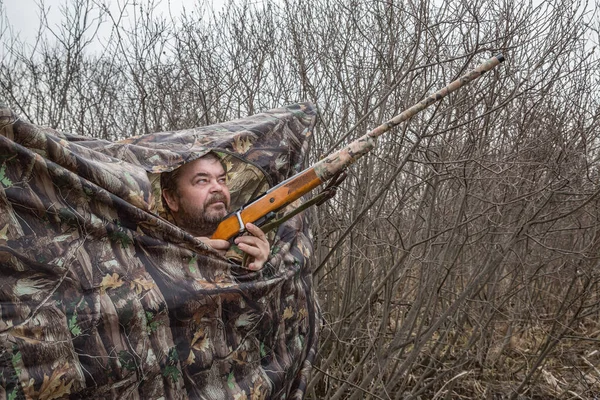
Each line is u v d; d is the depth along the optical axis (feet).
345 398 15.39
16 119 5.62
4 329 5.32
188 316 6.83
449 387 15.29
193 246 7.16
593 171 15.12
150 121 17.72
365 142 7.88
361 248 14.17
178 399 6.63
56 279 5.74
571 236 18.35
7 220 5.56
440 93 7.74
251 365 7.79
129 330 6.20
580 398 16.14
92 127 17.84
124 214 6.45
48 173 5.82
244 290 7.65
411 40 13.60
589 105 15.12
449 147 13.62
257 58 15.93
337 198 15.10
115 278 6.20
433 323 13.99
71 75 16.65
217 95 15.49
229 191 9.63
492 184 14.40
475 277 14.61
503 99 13.52
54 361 5.57
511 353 18.53
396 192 14.71
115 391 5.99
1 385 5.22
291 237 9.36
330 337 14.89
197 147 8.56
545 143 13.80
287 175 9.61
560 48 13.11
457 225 12.40
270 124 9.50
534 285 18.78
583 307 15.01
